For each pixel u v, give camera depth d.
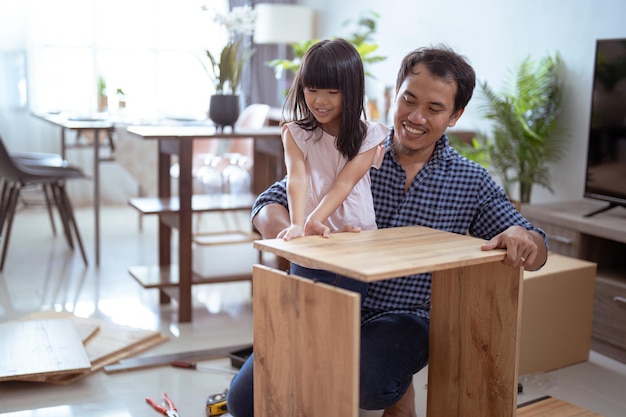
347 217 1.97
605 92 3.27
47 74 5.96
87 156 6.15
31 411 2.40
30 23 5.85
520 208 3.51
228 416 2.39
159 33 6.21
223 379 2.72
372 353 1.97
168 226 3.73
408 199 2.12
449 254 1.65
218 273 3.48
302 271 2.00
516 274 1.81
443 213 2.12
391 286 2.13
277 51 6.25
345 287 1.97
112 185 6.28
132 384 2.65
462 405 1.99
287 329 1.73
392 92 4.63
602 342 3.11
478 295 1.92
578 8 3.75
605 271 3.23
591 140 3.36
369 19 5.12
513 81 4.16
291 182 1.90
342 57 1.86
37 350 2.70
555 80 3.87
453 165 2.13
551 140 3.85
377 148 2.00
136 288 3.90
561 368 2.93
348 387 1.56
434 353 2.05
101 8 6.05
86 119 4.36
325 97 1.87
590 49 3.70
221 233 4.00
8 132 5.86
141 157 4.25
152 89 6.25
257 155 3.94
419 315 2.15
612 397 2.67
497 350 1.89
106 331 3.09
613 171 3.26
